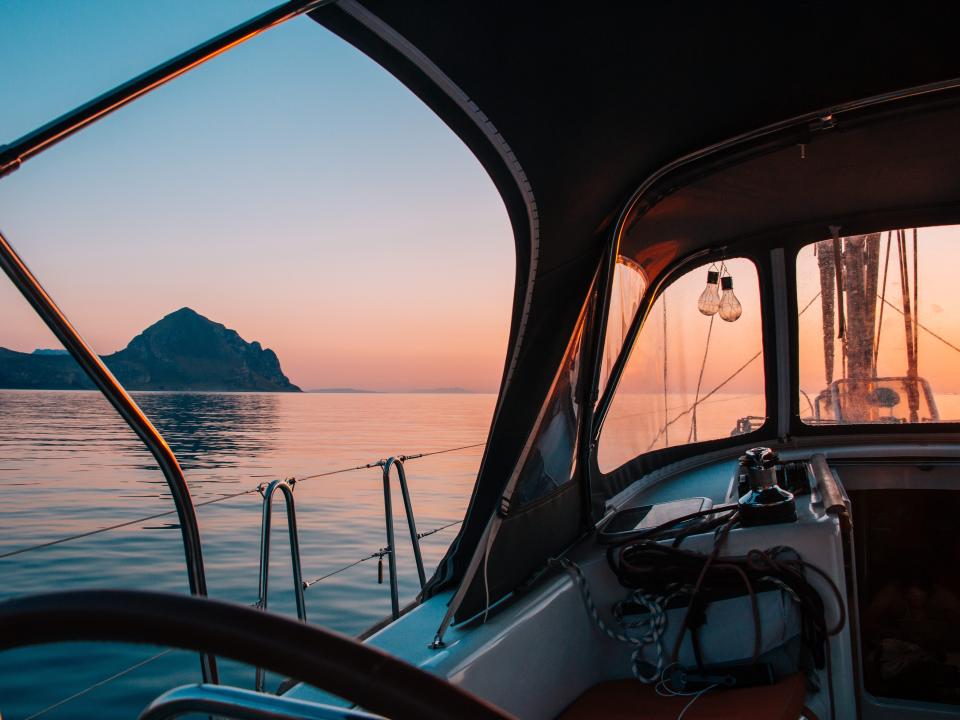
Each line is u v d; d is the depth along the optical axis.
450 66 1.62
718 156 2.44
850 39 1.84
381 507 17.72
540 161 1.93
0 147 1.00
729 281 3.35
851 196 2.98
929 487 2.92
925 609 2.85
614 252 2.31
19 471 27.42
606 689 2.06
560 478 2.28
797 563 2.05
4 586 9.58
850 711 2.01
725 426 3.42
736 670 1.94
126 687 4.82
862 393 3.30
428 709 0.58
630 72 1.80
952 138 2.45
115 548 11.96
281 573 9.93
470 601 1.78
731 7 1.64
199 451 39.56
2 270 0.99
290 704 0.72
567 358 2.15
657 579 2.06
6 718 4.38
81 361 1.05
